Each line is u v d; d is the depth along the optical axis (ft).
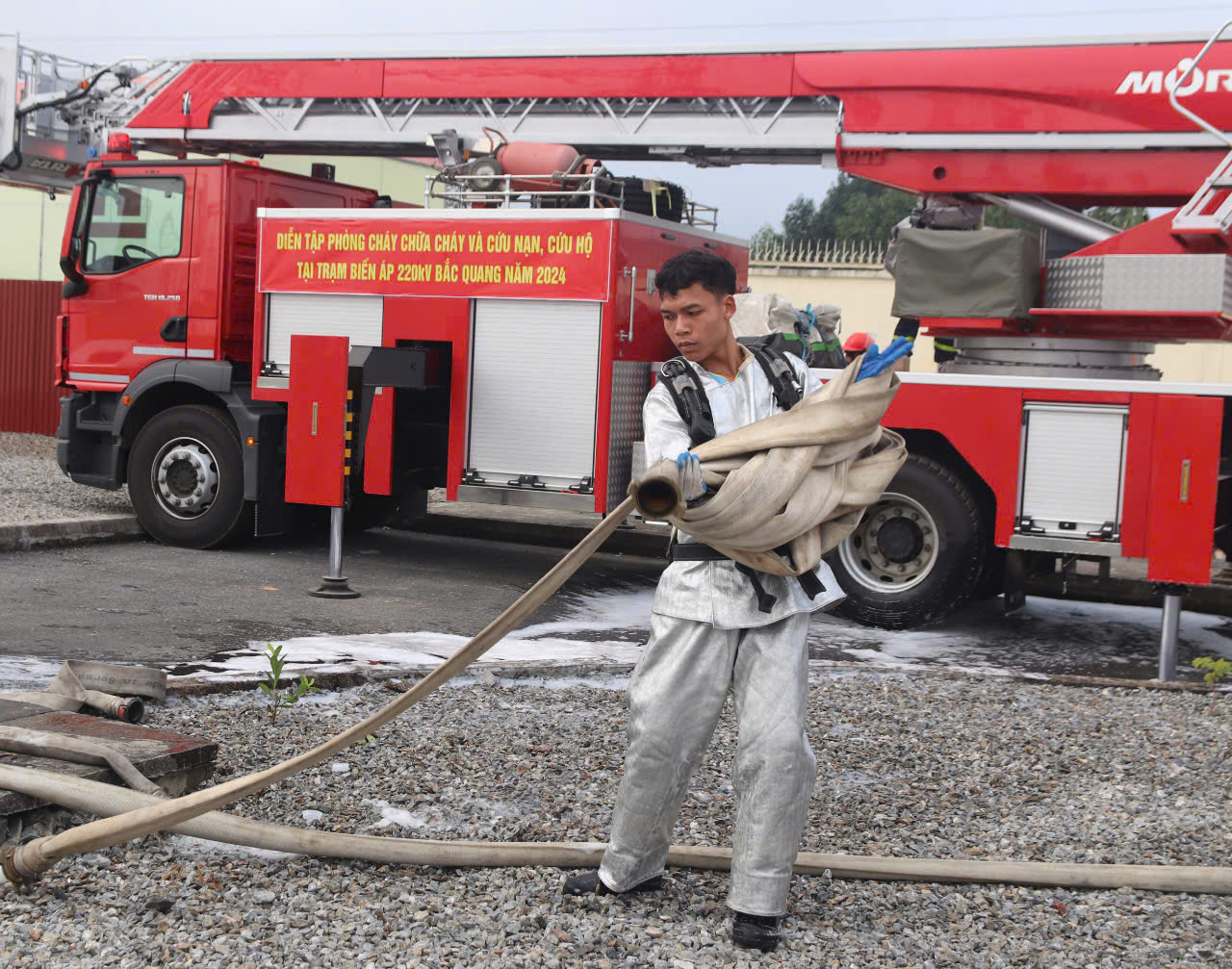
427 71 38.09
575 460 30.42
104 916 11.03
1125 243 28.25
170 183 35.58
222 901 11.50
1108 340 28.12
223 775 14.98
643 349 31.37
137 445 35.63
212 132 41.52
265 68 40.22
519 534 40.47
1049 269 28.76
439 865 12.50
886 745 18.11
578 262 30.04
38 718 15.05
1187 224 27.12
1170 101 28.14
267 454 34.30
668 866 12.71
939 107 31.99
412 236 31.83
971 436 27.50
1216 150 29.78
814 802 15.44
